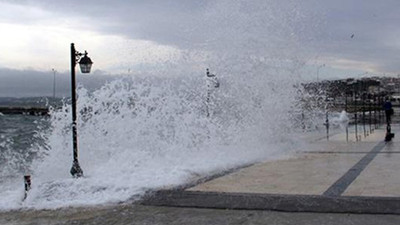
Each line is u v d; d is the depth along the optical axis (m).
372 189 8.76
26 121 57.44
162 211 8.09
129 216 7.87
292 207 7.86
